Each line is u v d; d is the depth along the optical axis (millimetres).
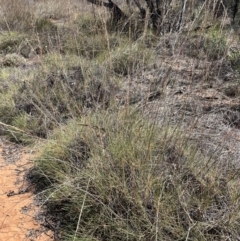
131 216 2471
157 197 2467
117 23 5789
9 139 3883
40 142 3473
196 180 2592
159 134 2828
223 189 2551
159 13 6051
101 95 3730
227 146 2982
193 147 2832
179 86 3219
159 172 2613
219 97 3812
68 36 5188
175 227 2355
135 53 3629
